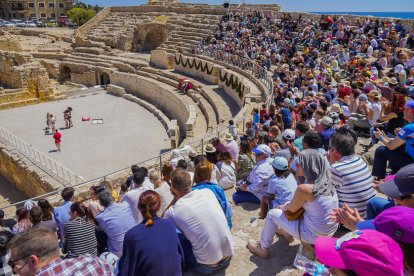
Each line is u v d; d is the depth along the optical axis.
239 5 58.12
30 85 46.34
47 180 22.94
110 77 54.03
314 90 21.16
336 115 13.99
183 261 6.00
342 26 35.56
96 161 28.23
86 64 57.25
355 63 26.52
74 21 114.56
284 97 21.28
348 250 3.56
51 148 30.94
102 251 8.67
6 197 26.56
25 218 10.63
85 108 43.53
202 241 6.23
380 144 13.38
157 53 52.00
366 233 3.65
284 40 38.62
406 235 3.72
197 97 37.56
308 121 14.55
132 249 5.54
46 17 141.00
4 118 39.88
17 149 28.09
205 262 6.42
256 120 18.86
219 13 58.88
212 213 6.34
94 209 10.05
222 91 38.06
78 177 23.06
